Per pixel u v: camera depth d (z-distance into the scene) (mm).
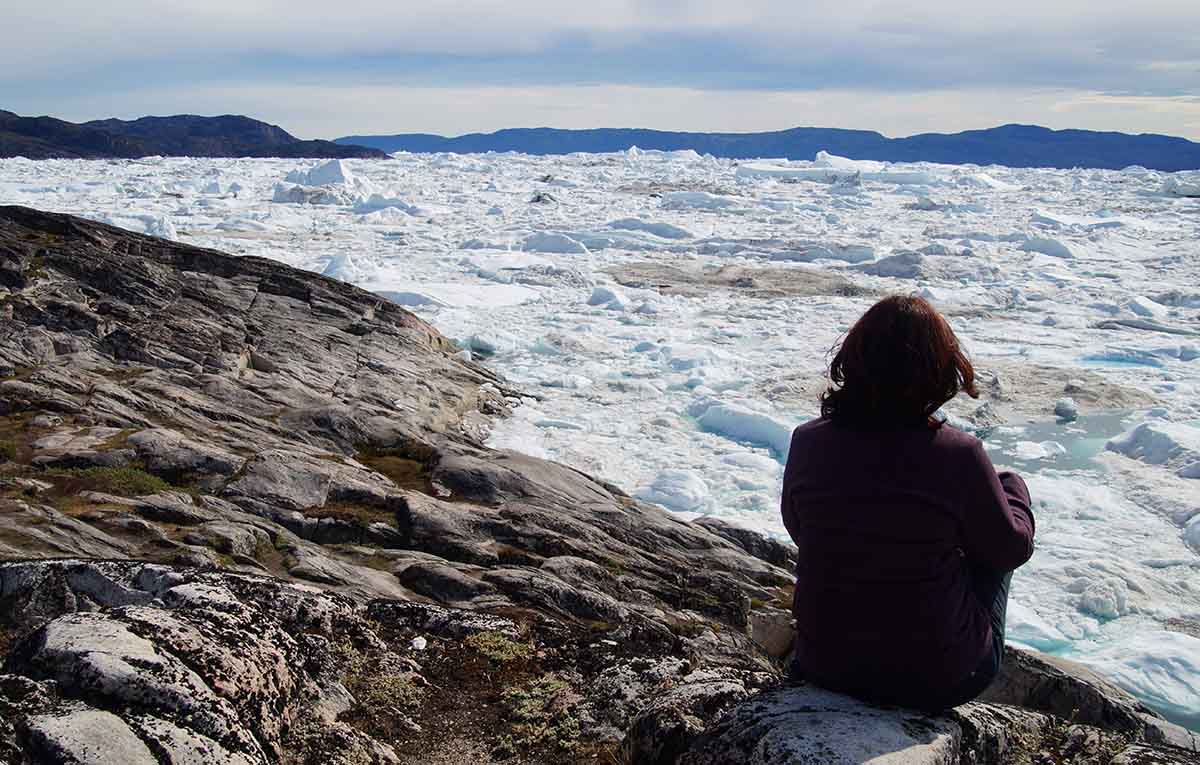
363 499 9672
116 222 44750
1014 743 3320
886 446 2818
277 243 44375
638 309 29781
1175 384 20891
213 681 3260
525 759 4074
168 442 10008
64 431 10336
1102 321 28312
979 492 2766
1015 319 29125
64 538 7141
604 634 5895
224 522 8219
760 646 7742
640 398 20062
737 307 30672
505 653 5266
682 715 3596
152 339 15852
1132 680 9047
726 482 15047
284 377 16203
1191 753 3432
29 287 16344
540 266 36469
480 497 10984
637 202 74688
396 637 5391
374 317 20969
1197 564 11781
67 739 2660
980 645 2877
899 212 67062
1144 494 14180
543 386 20766
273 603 4945
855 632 2873
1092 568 11461
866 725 2812
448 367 19594
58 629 3246
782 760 2713
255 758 3055
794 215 62656
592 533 9906
